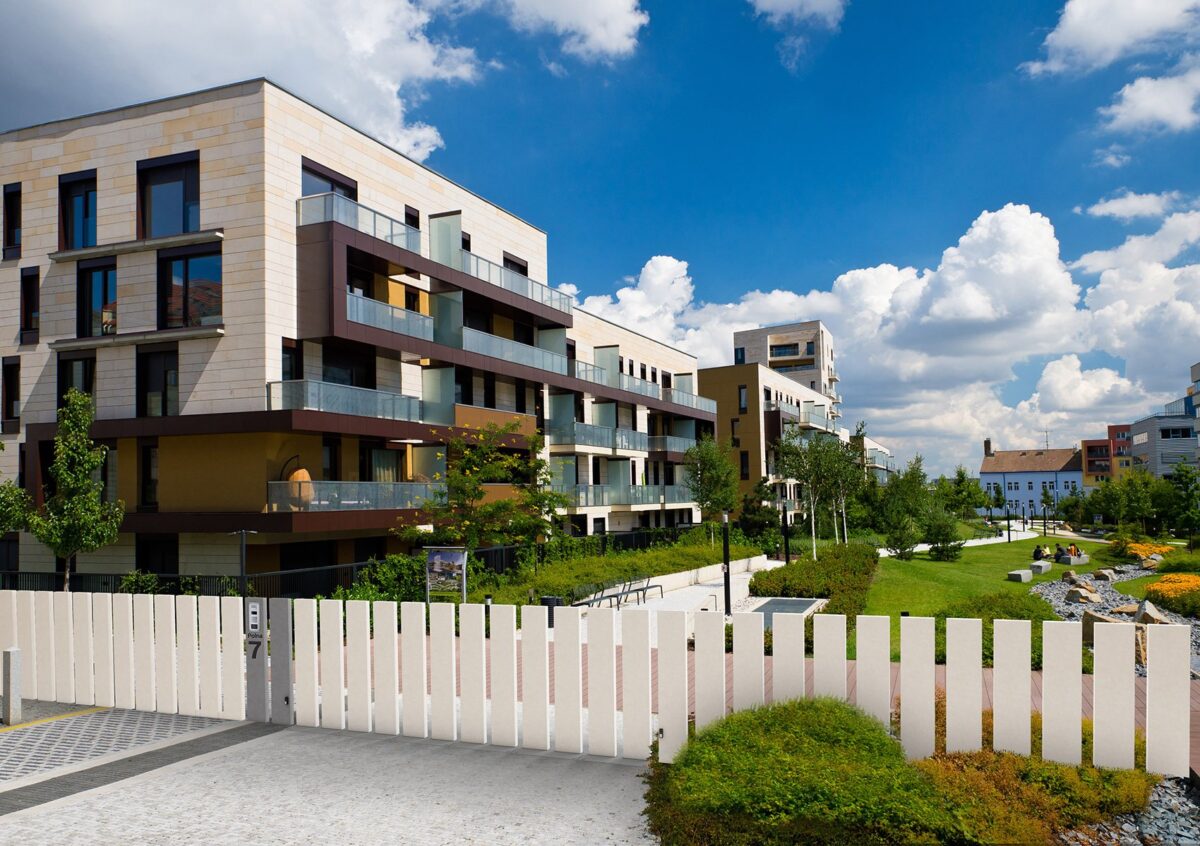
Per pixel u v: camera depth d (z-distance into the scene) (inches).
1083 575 1365.7
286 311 913.5
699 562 1284.4
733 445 2474.2
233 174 909.8
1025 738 252.8
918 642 260.2
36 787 274.7
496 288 1227.2
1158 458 3865.7
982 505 3988.7
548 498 944.9
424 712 323.9
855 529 2325.3
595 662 298.7
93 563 953.5
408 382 1111.6
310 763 294.2
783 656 273.9
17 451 1016.9
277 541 887.1
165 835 231.6
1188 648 241.3
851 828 205.6
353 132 1031.0
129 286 954.1
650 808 239.5
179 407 922.7
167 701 369.1
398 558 807.1
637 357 1951.3
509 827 234.2
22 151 1019.3
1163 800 232.1
